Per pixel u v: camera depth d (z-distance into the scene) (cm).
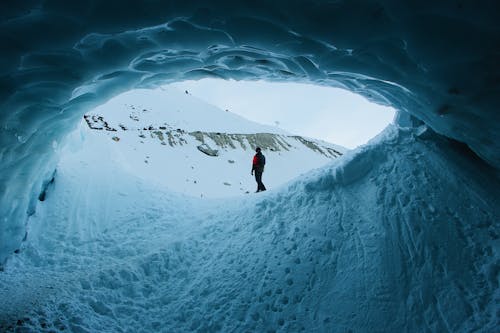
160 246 714
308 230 578
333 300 462
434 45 285
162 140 1928
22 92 381
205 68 499
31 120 451
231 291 523
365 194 591
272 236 604
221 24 329
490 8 237
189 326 484
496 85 302
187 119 2656
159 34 348
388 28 293
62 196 934
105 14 294
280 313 467
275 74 504
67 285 552
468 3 240
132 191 1019
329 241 543
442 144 610
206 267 609
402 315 423
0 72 325
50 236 784
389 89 444
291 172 2138
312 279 499
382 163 619
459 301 418
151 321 500
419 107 446
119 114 2261
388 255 488
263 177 1877
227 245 646
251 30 336
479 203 515
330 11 289
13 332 413
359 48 331
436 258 469
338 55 357
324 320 443
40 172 691
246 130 2792
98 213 897
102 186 1023
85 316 474
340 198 608
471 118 376
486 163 556
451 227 496
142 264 622
